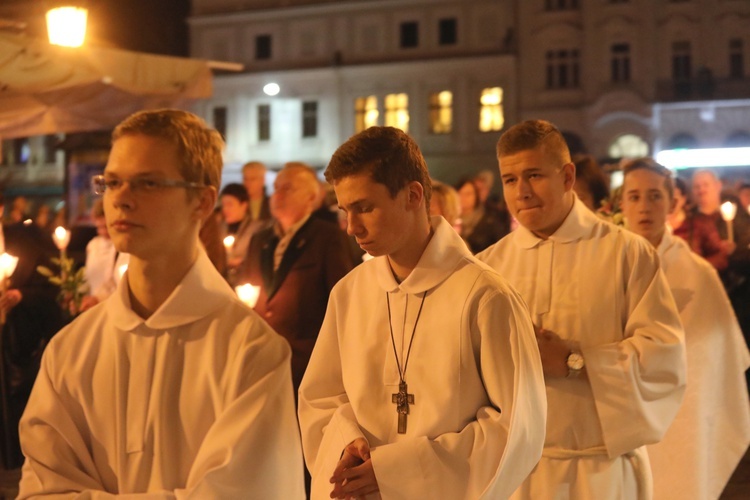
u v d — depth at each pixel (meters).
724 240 7.70
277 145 35.41
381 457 2.04
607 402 2.83
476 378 2.12
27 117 5.91
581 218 3.06
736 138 32.06
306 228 4.77
